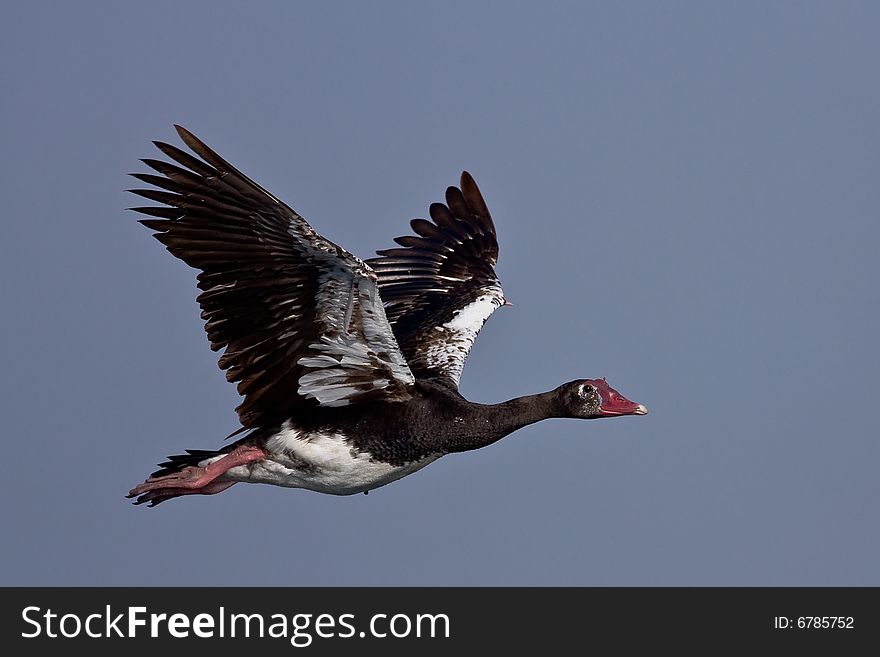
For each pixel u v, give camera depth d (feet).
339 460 45.88
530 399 49.14
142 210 41.27
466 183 61.26
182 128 39.88
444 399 47.11
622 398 49.55
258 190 40.06
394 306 57.77
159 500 46.24
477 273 59.00
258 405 45.24
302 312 42.68
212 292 42.34
